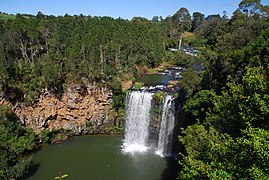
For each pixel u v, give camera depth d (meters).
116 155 45.94
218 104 24.77
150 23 114.62
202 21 147.00
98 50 62.47
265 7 83.38
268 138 14.08
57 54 58.09
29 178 38.00
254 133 14.77
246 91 21.84
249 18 75.75
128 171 40.78
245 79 20.81
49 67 50.31
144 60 75.50
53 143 49.81
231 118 22.36
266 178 12.58
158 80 64.00
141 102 51.78
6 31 59.69
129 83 59.56
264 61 32.19
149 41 80.19
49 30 70.38
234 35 55.19
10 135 43.41
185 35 130.00
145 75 69.56
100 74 53.34
